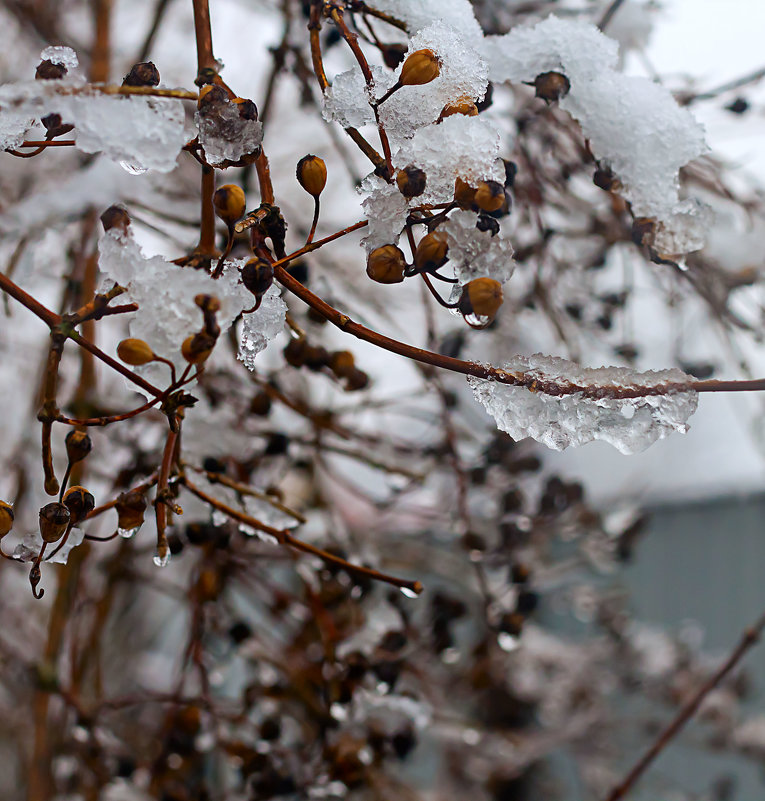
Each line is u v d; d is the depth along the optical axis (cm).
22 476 71
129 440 61
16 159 64
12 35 84
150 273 38
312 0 41
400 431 81
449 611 68
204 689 63
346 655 56
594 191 64
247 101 38
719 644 149
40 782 71
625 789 62
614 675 110
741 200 57
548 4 53
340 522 78
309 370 50
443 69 39
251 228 39
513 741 100
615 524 85
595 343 69
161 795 62
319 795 59
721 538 151
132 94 38
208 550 61
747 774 137
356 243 70
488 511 79
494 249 38
